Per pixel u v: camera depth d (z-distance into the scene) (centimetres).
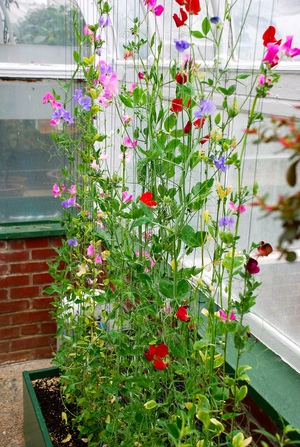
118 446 176
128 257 160
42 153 315
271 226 179
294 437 146
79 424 219
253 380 166
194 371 137
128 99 161
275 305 182
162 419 163
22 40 299
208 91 201
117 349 174
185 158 140
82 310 234
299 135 49
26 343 326
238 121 190
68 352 223
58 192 236
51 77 308
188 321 136
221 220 132
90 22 300
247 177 188
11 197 318
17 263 311
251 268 116
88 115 210
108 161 308
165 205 152
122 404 205
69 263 244
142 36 250
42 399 236
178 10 209
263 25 171
